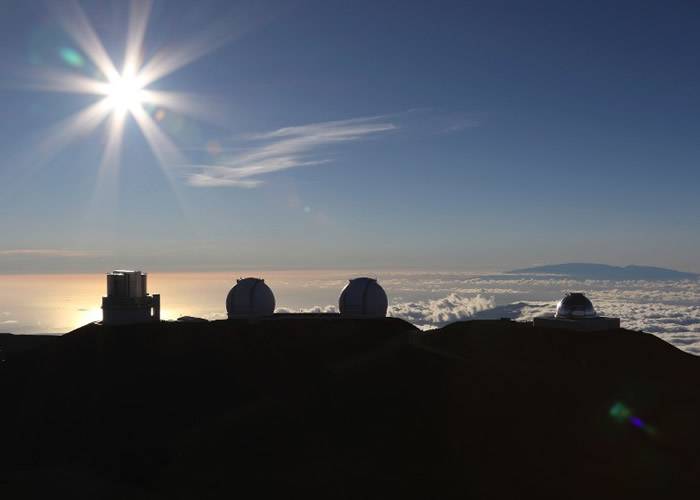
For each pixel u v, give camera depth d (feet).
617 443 97.66
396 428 102.01
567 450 94.63
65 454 117.39
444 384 116.26
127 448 113.29
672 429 103.60
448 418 103.76
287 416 111.65
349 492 85.15
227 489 89.97
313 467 92.63
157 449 110.11
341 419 107.65
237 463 97.35
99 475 103.91
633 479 87.45
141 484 98.99
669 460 92.99
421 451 94.68
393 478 87.92
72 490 95.25
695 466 91.66
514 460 91.50
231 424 112.57
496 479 86.79
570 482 86.17
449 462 91.30
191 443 108.58
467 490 84.38
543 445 95.71
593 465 90.74
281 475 91.56
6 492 94.73
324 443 99.86
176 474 98.53
